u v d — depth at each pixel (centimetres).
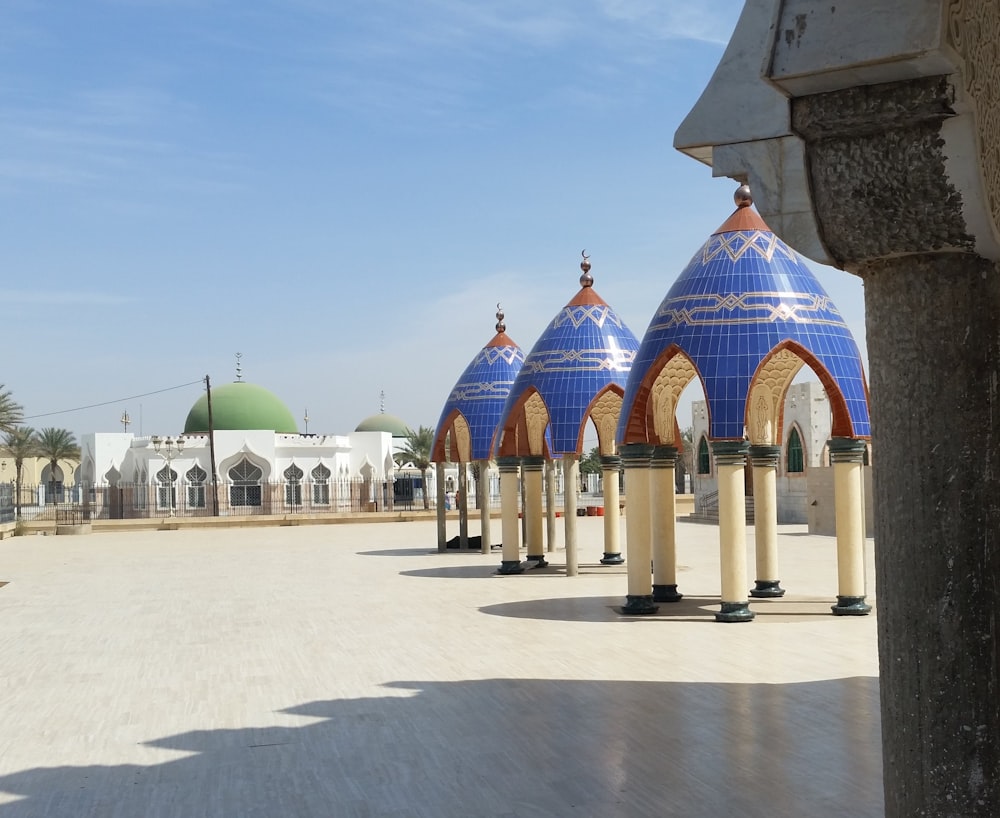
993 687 377
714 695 1007
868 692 1009
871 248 395
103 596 2070
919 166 374
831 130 389
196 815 696
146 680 1177
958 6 360
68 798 739
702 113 451
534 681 1100
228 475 5694
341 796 729
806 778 736
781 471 4159
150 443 5741
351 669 1207
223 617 1703
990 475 382
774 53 386
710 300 1463
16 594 2147
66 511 5341
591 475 7869
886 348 399
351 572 2453
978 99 371
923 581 384
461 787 740
